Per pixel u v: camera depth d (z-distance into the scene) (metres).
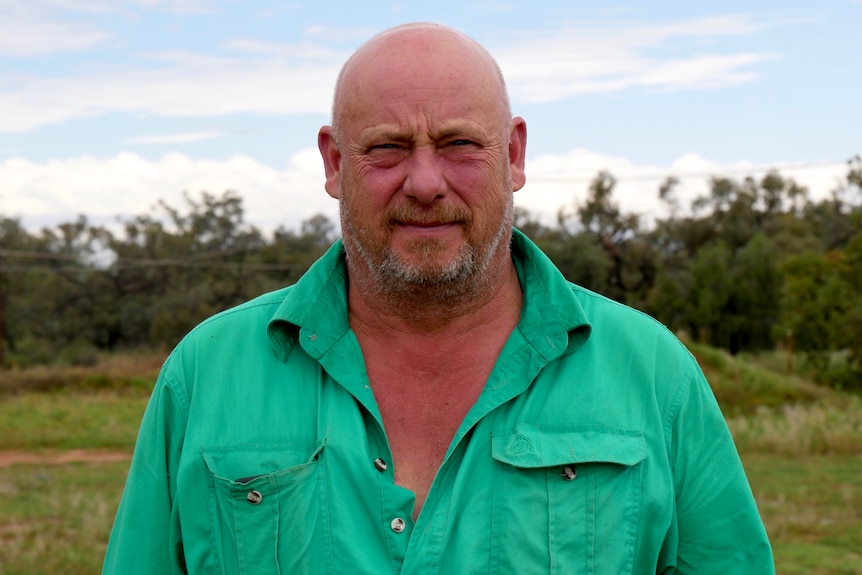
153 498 2.20
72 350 48.19
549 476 2.04
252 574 2.04
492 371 2.13
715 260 44.78
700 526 2.18
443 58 2.03
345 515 2.04
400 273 2.03
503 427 2.09
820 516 10.17
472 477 2.06
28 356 47.50
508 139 2.13
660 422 2.13
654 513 2.08
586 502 2.03
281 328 2.18
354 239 2.09
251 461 2.09
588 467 2.04
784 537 9.23
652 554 2.10
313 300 2.18
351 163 2.06
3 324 49.47
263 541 2.04
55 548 8.96
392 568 2.03
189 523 2.12
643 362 2.15
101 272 50.88
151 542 2.19
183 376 2.21
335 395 2.14
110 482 13.58
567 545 2.01
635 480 2.06
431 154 2.01
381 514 2.05
